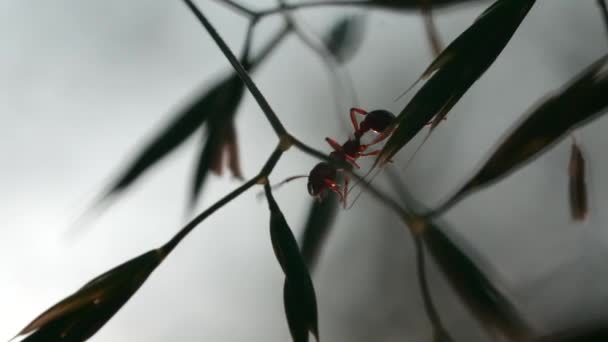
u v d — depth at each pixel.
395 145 0.06
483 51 0.06
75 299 0.06
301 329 0.06
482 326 0.07
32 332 0.06
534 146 0.06
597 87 0.06
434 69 0.06
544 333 0.07
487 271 0.07
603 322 0.06
